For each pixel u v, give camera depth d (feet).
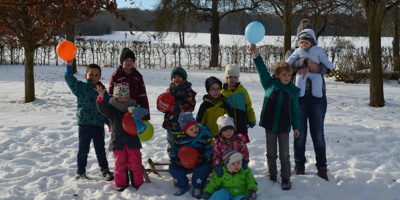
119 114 14.53
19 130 24.43
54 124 26.45
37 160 18.22
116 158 14.61
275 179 15.39
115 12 21.50
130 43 91.76
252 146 20.07
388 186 14.87
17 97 42.91
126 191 14.21
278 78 15.10
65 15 25.68
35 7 24.16
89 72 15.49
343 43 79.20
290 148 20.34
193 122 14.32
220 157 14.07
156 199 13.61
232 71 15.48
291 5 47.52
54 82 55.31
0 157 18.34
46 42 40.22
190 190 14.60
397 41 77.25
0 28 37.52
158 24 85.20
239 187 13.64
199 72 77.41
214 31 89.81
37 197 13.65
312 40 15.74
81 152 15.60
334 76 67.21
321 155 15.69
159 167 17.25
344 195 14.23
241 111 15.43
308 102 15.69
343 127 26.11
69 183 14.99
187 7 83.76
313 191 14.44
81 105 15.52
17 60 81.15
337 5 45.60
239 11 88.58
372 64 39.40
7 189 14.17
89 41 86.28
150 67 85.61
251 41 15.03
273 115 14.87
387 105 39.70
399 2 37.93
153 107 34.45
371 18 38.86
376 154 19.39
